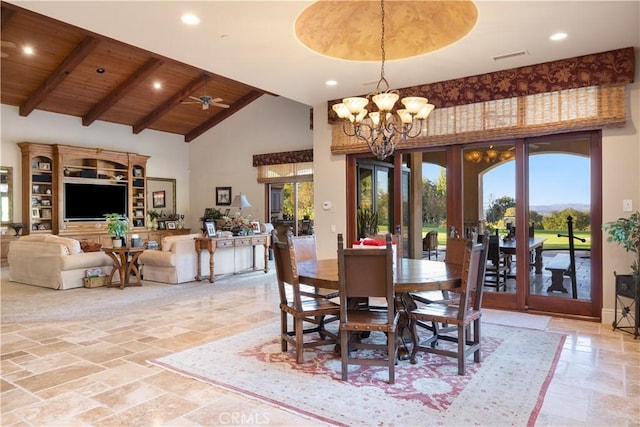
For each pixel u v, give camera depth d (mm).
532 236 4816
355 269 2838
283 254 3338
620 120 4160
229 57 4277
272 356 3385
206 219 10922
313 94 5695
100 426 2293
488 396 2637
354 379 2910
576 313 4547
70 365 3213
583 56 4285
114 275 6984
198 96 10055
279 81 5090
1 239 8648
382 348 2908
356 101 3578
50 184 9367
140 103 10023
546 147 4723
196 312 4934
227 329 4199
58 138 9695
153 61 8312
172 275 6840
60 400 2609
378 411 2443
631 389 2732
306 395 2660
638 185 4145
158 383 2861
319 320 3766
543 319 4504
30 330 4207
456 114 5082
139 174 10938
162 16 3379
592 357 3324
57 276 6355
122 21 3471
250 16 3387
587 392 2688
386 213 6023
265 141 10719
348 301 3533
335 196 6145
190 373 3029
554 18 3436
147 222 11078
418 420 2338
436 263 3881
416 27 4215
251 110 10938
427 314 3119
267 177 10633
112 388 2783
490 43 3955
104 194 10164
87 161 10109
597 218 4410
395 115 5395
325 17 3959
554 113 4496
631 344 3641
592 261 4453
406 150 5590
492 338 3818
